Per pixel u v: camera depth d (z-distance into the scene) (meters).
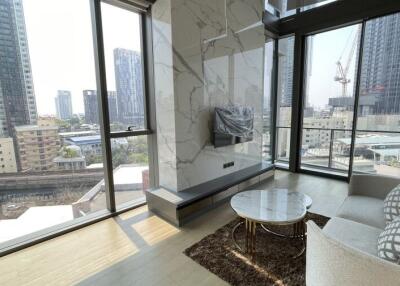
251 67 3.60
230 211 2.75
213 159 3.15
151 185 3.10
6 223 2.03
